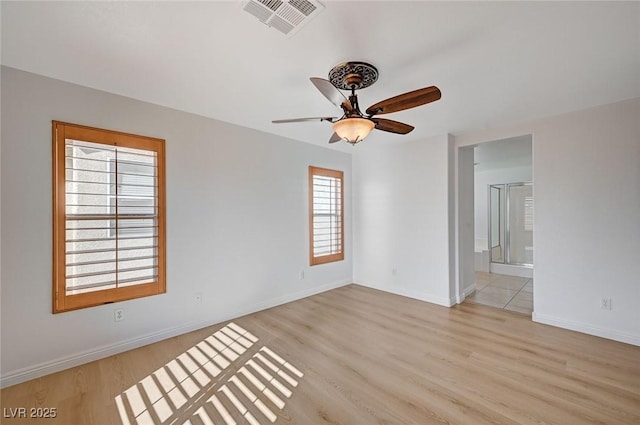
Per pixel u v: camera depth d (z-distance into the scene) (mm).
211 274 3223
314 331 3072
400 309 3752
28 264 2172
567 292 3066
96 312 2473
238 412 1852
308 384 2139
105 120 2516
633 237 2701
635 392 2000
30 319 2176
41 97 2225
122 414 1830
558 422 1730
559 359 2449
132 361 2453
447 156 3840
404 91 2510
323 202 4613
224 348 2691
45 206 2238
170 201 2900
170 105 2844
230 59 2004
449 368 2332
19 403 1915
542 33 1716
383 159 4633
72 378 2197
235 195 3441
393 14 1551
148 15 1547
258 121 3332
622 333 2750
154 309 2797
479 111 3010
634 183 2693
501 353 2566
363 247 4957
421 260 4145
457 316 3488
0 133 2072
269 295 3816
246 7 1490
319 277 4523
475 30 1692
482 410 1840
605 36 1741
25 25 1624
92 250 2400
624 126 2738
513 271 5691
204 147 3152
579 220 2984
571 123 3027
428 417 1782
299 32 1703
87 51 1901
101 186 2500
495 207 6695
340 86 2299
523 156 5215
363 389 2072
